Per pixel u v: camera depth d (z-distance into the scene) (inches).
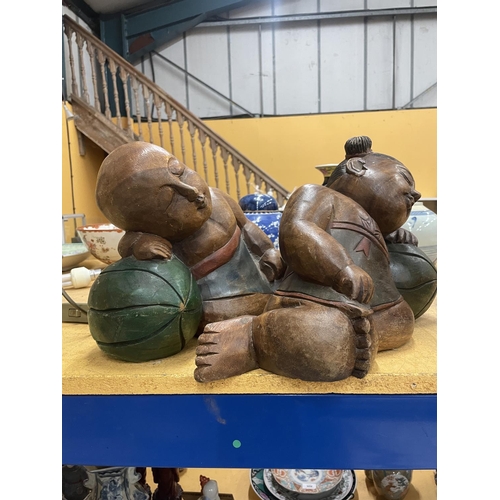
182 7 123.5
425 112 114.7
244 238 28.6
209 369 20.7
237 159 106.0
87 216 107.3
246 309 25.3
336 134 117.7
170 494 34.0
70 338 28.4
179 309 22.5
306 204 22.6
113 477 30.4
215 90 128.5
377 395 20.8
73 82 103.0
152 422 21.9
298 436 21.3
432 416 20.7
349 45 122.7
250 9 124.0
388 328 22.8
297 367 20.0
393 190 23.6
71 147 100.6
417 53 122.0
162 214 22.8
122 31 126.8
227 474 39.5
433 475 38.2
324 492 33.6
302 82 125.4
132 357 23.0
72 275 39.9
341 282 20.2
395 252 27.0
